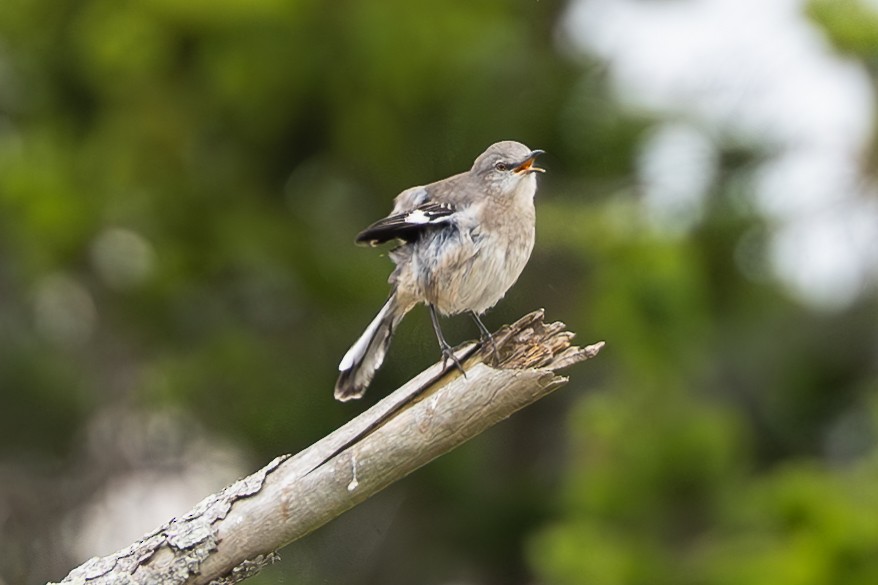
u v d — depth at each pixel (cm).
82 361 1608
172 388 1516
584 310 1404
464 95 1432
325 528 1527
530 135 1445
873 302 1472
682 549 1110
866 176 1361
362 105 1443
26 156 1443
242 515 631
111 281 1548
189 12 1367
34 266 1503
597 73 1468
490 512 1545
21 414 1606
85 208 1438
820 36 1303
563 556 1109
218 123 1459
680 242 1341
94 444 1608
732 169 1377
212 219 1480
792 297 1478
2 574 1556
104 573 621
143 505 1582
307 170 1523
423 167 1466
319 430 1506
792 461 1472
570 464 1338
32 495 1588
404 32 1409
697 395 1316
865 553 1052
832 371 1489
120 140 1439
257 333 1554
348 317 1543
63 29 1448
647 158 1411
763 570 1055
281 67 1416
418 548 1550
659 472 1137
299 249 1509
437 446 629
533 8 1495
